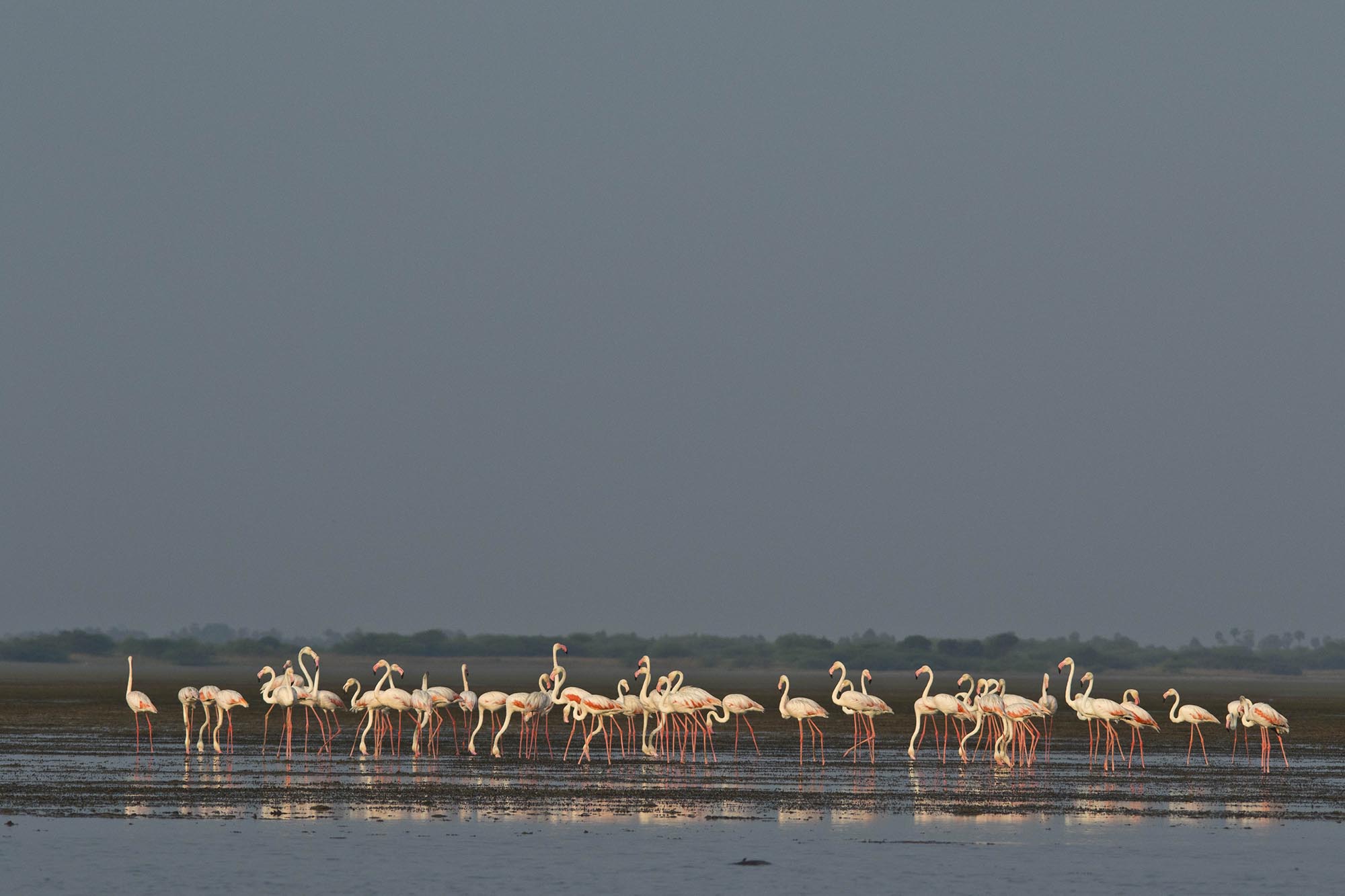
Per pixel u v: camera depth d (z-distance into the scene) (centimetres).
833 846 6275
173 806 7188
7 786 7906
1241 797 8006
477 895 5300
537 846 6194
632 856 6012
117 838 6284
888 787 8256
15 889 5325
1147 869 5850
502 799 7544
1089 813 7281
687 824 6806
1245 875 5747
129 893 5288
